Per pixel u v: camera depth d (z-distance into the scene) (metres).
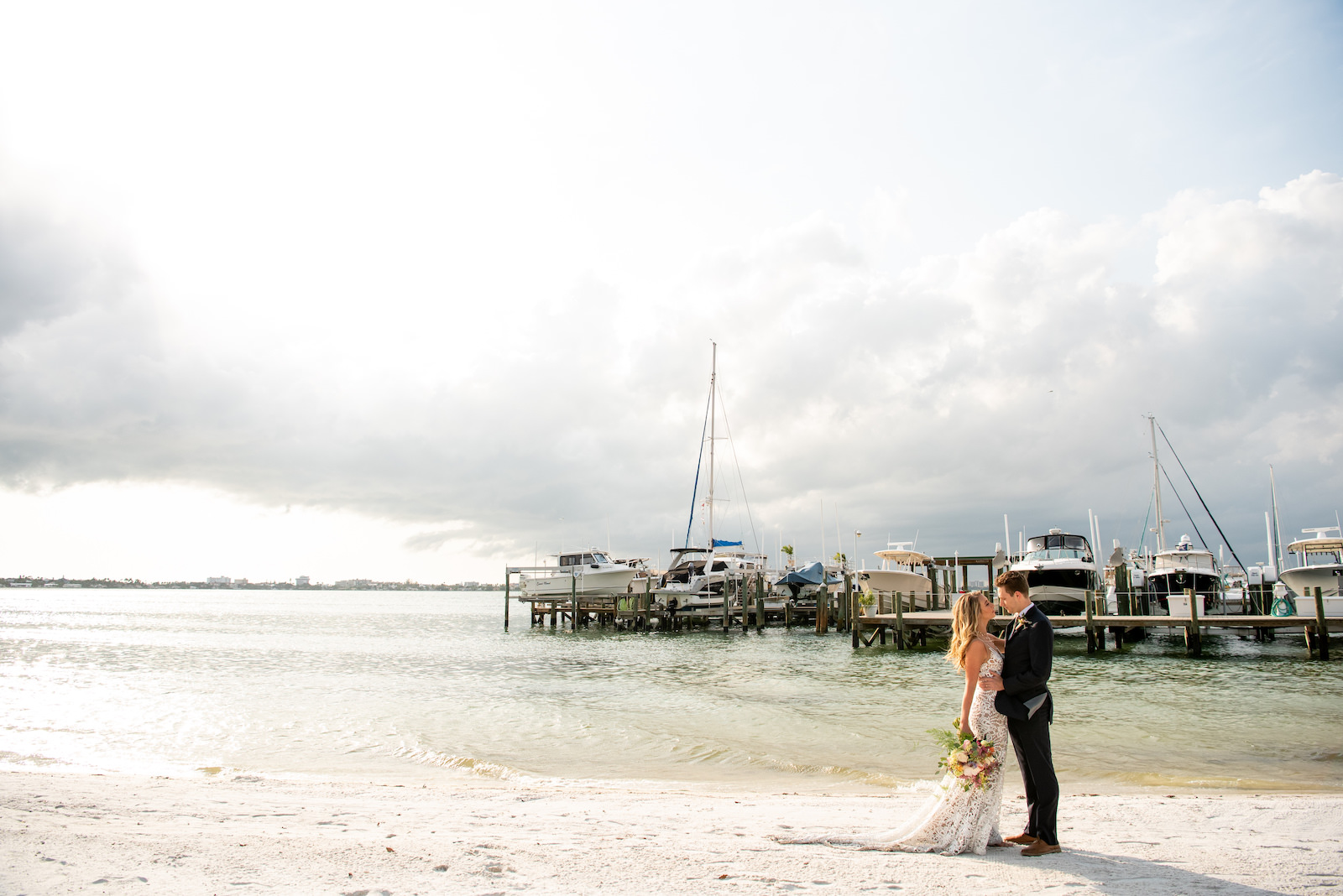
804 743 14.30
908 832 6.15
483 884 4.98
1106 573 43.88
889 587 38.41
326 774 12.23
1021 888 5.02
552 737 15.11
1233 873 5.47
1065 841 6.49
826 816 8.03
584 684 23.44
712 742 14.44
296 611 125.12
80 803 7.94
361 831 6.79
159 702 20.00
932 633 37.50
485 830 6.96
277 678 25.55
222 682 24.42
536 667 28.89
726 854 5.91
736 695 20.69
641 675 25.67
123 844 5.80
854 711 17.84
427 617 93.81
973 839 5.88
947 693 20.83
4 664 30.69
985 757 5.88
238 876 5.03
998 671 5.92
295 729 16.12
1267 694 19.83
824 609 45.09
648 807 8.62
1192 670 25.11
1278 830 7.16
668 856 5.84
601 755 13.55
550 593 53.78
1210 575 34.00
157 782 10.18
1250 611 37.84
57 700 20.53
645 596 49.38
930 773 12.12
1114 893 4.93
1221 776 11.45
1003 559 39.12
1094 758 12.62
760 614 45.03
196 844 5.88
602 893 4.86
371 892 4.75
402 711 18.19
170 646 41.53
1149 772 11.68
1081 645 34.72
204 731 16.05
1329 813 7.99
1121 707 17.66
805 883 5.10
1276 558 49.59
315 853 5.67
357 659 32.81
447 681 24.33
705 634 46.69
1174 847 6.34
